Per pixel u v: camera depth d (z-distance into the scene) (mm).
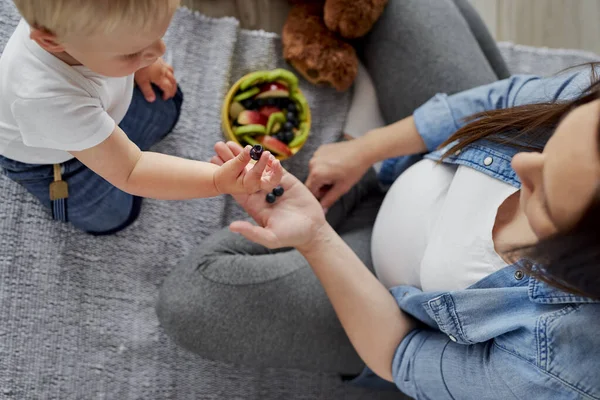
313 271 983
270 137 1158
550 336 639
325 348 1014
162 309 1026
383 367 904
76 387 1147
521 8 1522
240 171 757
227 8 1309
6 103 736
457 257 798
